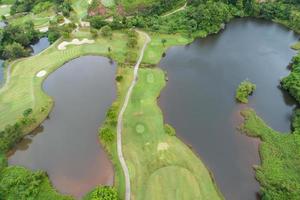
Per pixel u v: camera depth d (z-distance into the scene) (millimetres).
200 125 79500
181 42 112312
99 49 109500
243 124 79000
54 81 97812
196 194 63406
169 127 78062
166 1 125938
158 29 116812
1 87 96562
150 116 81875
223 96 88375
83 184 67375
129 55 104188
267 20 125688
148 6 124188
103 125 80250
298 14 121438
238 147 73625
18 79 99312
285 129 78250
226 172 68062
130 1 125438
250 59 103625
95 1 128375
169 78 96125
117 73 97812
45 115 85375
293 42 112125
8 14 145750
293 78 88562
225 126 79062
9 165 73250
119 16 121625
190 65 101562
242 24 123625
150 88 91375
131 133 77250
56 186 67312
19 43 116375
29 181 66500
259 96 88250
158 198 63000
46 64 104938
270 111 83562
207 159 70875
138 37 114062
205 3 125312
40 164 72625
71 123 82812
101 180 67938
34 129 81875
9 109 87562
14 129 78250
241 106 84875
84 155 73875
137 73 97500
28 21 129750
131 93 89625
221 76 96188
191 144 74438
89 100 89750
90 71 101250
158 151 72500
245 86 87625
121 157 71625
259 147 73188
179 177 66625
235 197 63406
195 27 116125
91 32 114625
